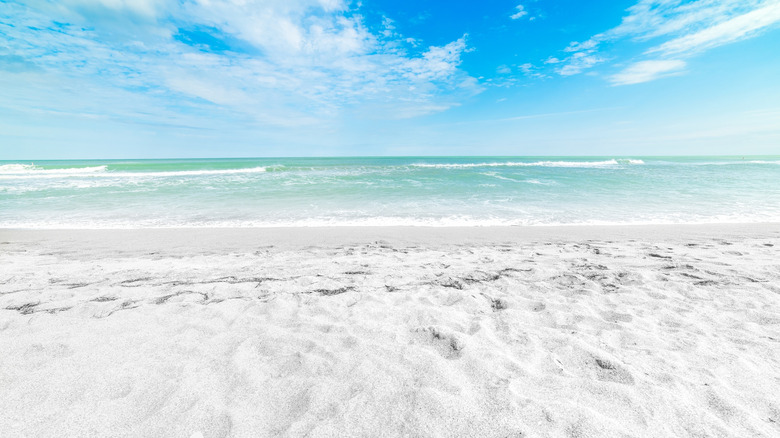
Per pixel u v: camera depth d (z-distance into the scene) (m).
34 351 2.40
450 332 2.71
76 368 2.20
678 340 2.67
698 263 4.93
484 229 8.36
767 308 3.27
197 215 10.41
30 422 1.73
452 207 11.62
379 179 20.53
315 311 3.26
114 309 3.22
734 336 2.73
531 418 1.75
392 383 2.06
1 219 9.72
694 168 31.86
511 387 2.02
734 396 1.96
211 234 7.89
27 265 5.24
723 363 2.31
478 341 2.64
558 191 15.16
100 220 9.67
